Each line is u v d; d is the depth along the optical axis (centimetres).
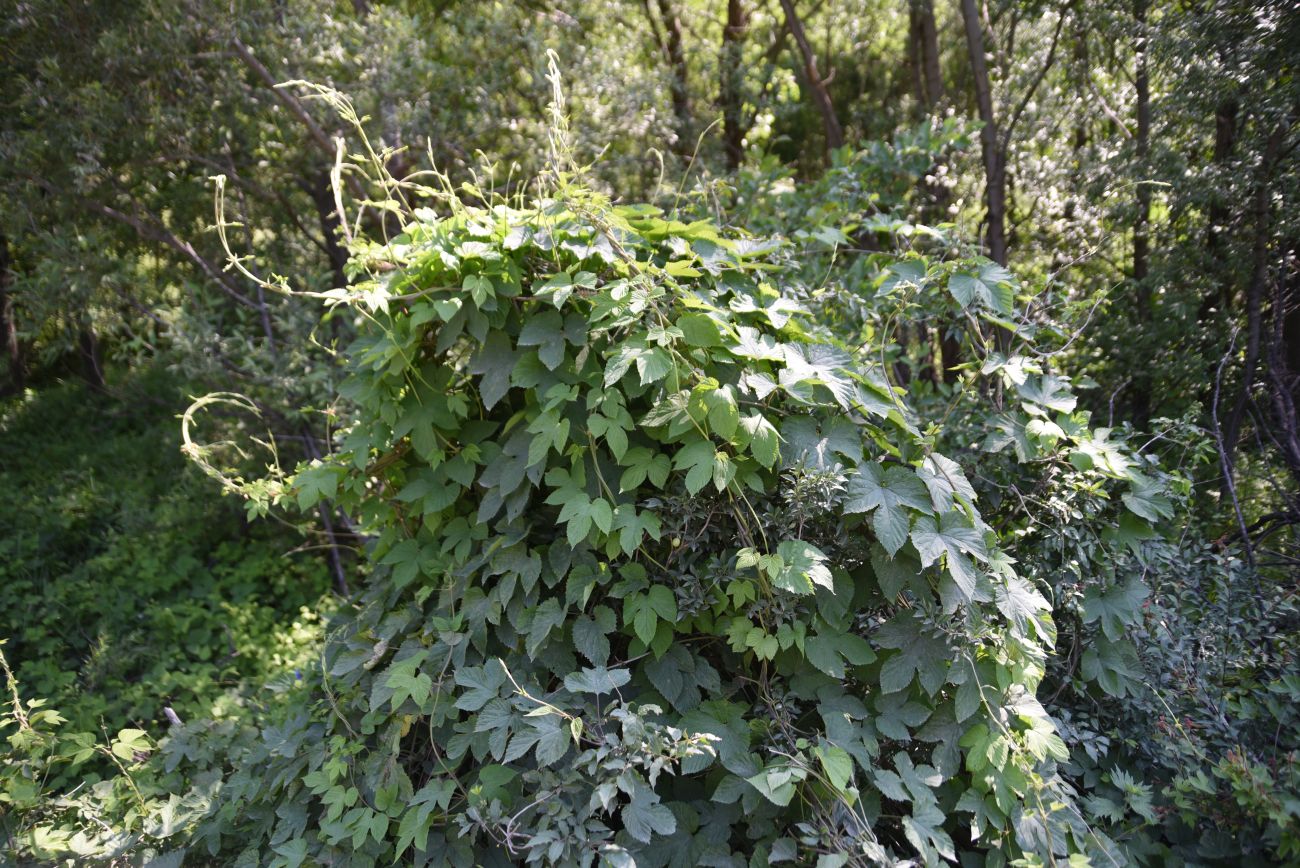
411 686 222
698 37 784
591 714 209
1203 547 281
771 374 226
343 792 228
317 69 524
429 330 243
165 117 495
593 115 580
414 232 237
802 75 811
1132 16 422
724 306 238
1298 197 352
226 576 521
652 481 218
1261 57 342
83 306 534
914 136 451
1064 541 252
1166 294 397
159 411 705
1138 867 219
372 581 284
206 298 521
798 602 216
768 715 217
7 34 507
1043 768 215
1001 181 486
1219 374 332
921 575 213
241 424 523
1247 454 369
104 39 480
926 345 406
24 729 274
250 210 607
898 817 213
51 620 445
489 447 243
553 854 183
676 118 683
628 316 212
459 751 220
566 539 232
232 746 293
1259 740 242
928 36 587
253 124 539
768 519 213
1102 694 256
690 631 224
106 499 571
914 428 230
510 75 616
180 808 266
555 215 229
